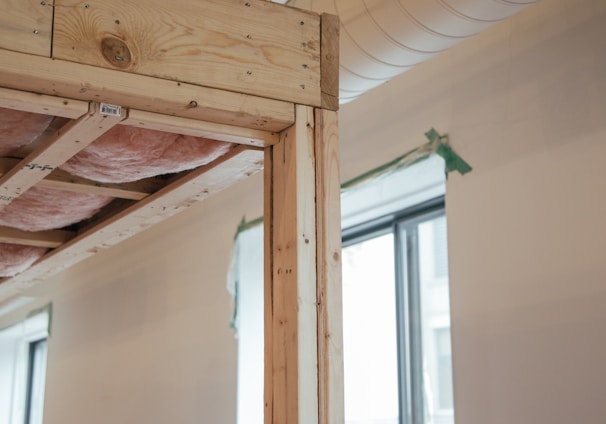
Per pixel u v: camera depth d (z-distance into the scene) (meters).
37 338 7.26
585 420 2.49
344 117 3.64
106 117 1.76
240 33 1.85
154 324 5.09
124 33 1.71
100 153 2.18
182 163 2.25
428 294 3.66
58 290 6.57
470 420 2.87
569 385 2.55
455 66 3.13
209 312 4.53
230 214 4.46
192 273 4.75
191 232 4.82
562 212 2.65
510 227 2.82
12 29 1.62
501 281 2.83
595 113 2.58
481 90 3.00
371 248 4.06
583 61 2.64
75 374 6.09
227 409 4.27
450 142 3.10
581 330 2.54
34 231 3.00
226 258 4.44
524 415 2.68
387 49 2.47
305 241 1.85
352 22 2.46
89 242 2.94
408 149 3.26
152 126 1.83
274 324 1.88
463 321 2.95
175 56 1.76
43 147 1.96
